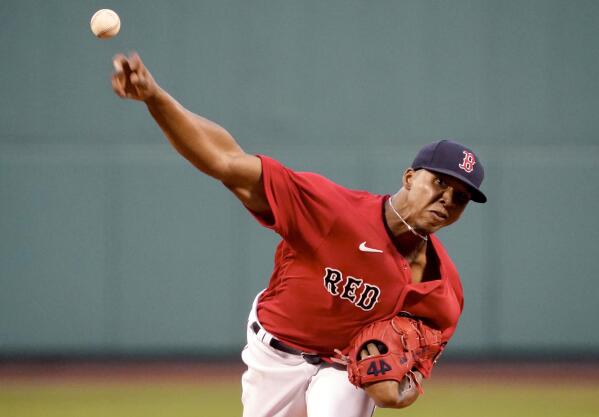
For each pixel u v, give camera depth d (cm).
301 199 1329
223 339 3809
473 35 3869
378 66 3853
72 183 3794
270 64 3841
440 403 2880
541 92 3878
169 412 2689
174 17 3819
